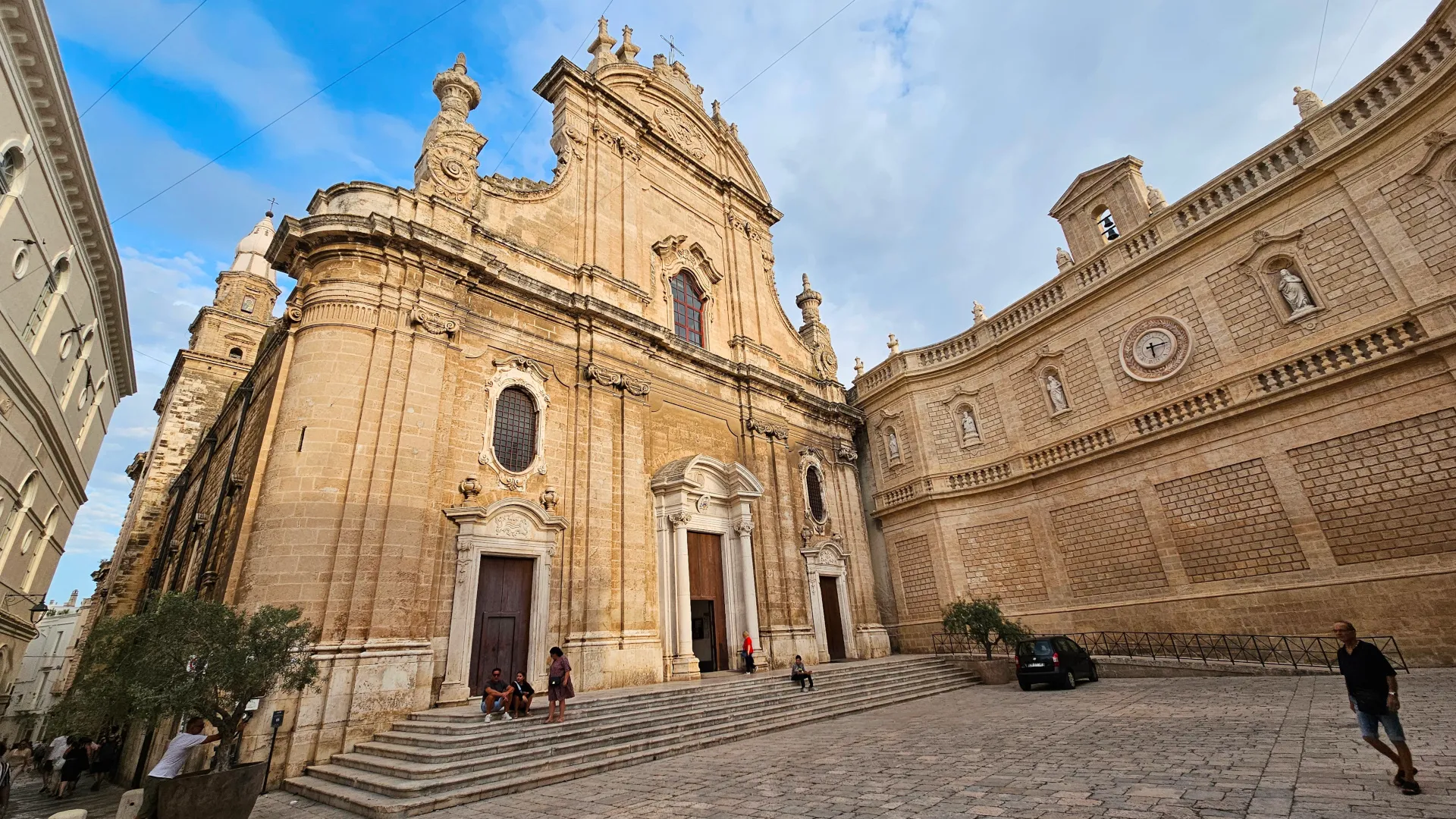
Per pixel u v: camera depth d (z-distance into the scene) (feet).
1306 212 52.16
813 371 93.86
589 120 73.00
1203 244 58.54
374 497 42.88
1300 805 17.81
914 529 81.35
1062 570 66.69
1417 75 46.88
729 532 67.31
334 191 51.44
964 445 78.43
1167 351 60.13
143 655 26.94
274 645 28.66
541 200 64.69
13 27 37.14
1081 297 67.67
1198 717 32.96
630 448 61.11
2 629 66.69
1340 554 47.85
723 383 76.02
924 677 60.44
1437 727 26.14
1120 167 69.56
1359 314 48.39
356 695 38.19
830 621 77.56
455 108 59.41
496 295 55.77
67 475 74.95
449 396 49.52
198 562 59.57
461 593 45.65
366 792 29.96
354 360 45.47
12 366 47.32
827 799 23.29
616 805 25.18
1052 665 51.34
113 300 67.62
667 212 79.77
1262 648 50.90
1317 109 52.44
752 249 90.84
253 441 51.83
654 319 71.77
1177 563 57.47
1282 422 51.85
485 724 36.01
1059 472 68.28
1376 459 46.70
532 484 53.16
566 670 38.78
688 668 56.49
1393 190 47.57
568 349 60.34
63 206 49.21
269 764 34.63
